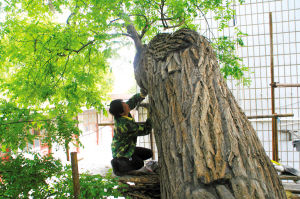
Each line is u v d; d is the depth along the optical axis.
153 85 2.64
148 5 3.55
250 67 5.15
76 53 3.84
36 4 3.44
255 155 1.84
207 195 1.56
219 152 1.76
